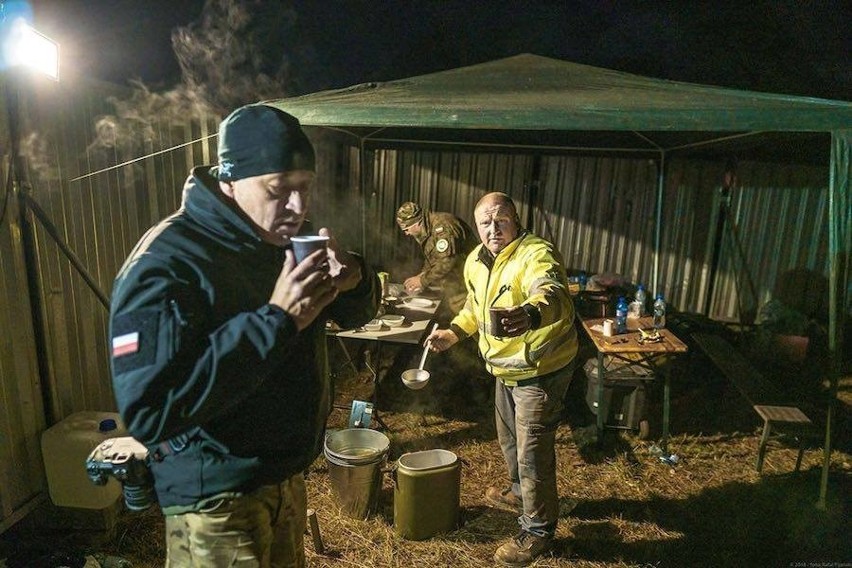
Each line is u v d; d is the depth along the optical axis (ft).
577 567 9.39
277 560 5.45
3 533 9.47
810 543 10.12
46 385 9.75
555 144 19.42
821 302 20.74
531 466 9.05
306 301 3.74
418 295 17.47
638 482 12.10
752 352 19.26
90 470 5.00
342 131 17.43
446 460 10.48
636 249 21.83
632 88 12.73
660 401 16.33
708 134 14.76
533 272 8.38
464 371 18.08
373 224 23.43
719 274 21.56
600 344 13.23
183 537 4.66
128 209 11.81
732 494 11.69
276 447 4.62
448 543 9.94
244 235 4.43
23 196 9.09
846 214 9.53
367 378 17.62
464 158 22.33
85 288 10.66
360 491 10.35
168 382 3.59
